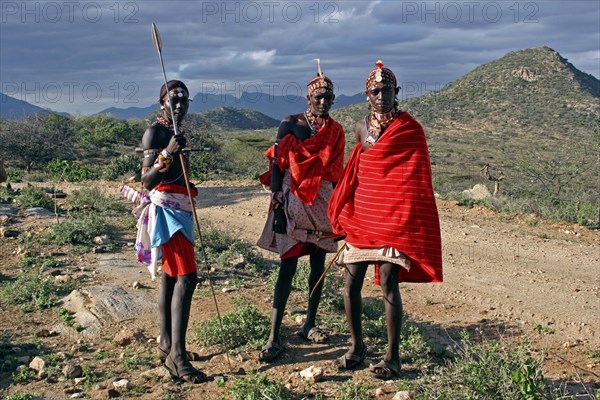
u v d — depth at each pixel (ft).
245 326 19.27
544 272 31.65
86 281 25.12
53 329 20.44
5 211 36.99
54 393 15.96
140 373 17.22
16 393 15.57
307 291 25.05
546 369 19.62
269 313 22.09
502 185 65.57
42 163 120.67
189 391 16.22
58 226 31.78
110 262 27.76
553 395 15.39
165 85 17.26
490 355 16.01
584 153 61.05
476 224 42.45
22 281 24.38
